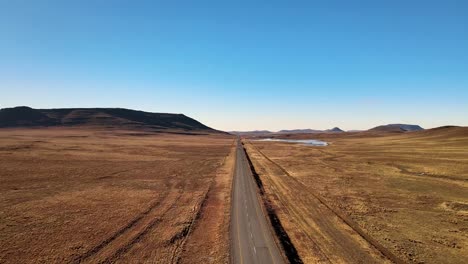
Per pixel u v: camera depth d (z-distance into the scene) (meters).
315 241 25.12
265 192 42.81
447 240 25.81
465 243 25.22
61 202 35.16
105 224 28.42
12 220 28.69
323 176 55.38
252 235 25.73
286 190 44.09
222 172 59.19
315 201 37.91
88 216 30.58
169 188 44.28
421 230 28.09
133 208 33.72
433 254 23.08
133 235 25.91
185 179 51.34
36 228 26.92
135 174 54.81
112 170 57.66
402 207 35.41
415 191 42.97
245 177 53.31
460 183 46.84
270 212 32.41
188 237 25.70
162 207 34.41
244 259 21.27
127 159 73.81
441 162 65.19
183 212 32.59
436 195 40.56
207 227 28.16
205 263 20.84
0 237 24.75
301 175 56.72
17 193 38.09
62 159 66.50
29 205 33.50
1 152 69.88
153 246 23.73
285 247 23.33
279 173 59.41
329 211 33.72
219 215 31.56
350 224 29.56
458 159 68.00
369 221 30.50
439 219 31.22
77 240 24.56
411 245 24.66
